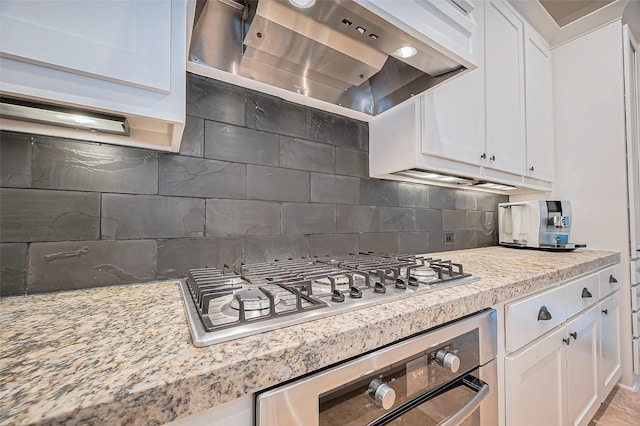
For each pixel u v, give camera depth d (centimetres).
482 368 71
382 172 125
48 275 70
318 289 70
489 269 102
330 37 80
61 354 39
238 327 45
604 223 170
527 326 84
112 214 78
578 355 113
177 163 87
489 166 138
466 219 178
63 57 48
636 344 164
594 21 172
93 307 60
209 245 92
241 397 37
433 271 88
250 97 101
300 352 42
